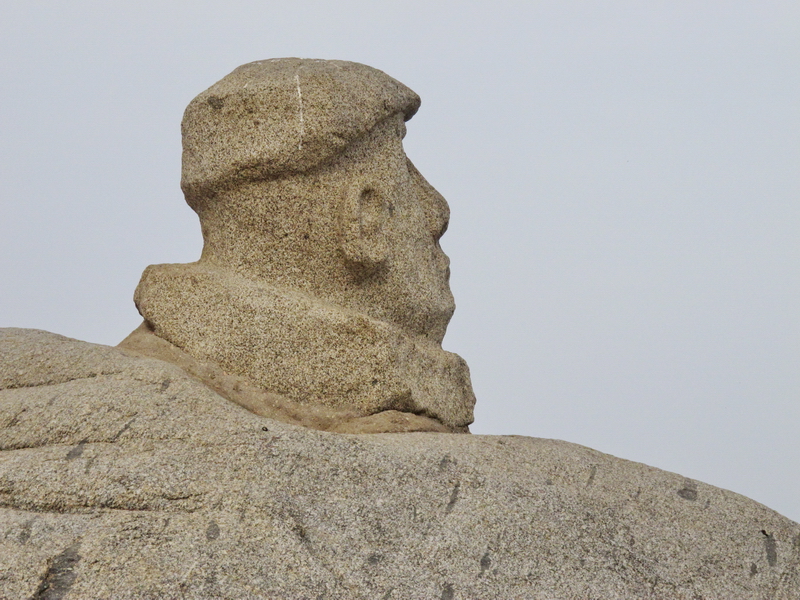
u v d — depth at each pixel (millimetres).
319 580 20484
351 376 26719
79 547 19984
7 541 20078
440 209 30609
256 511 21312
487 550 21922
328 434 23250
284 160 27750
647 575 22453
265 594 19969
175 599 19453
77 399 23469
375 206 28500
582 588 21828
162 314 28156
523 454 24672
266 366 27031
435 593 21047
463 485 23000
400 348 27219
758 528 23969
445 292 30297
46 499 21234
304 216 28172
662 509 24047
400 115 29969
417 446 23766
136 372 24469
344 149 28328
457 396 29031
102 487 21375
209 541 20516
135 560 19922
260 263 28312
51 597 19281
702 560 23031
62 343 25969
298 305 27203
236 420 23094
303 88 27969
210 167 28344
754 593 22672
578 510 23266
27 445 22734
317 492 22094
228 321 27453
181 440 22594
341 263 28172
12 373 25047
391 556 21453
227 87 28453
